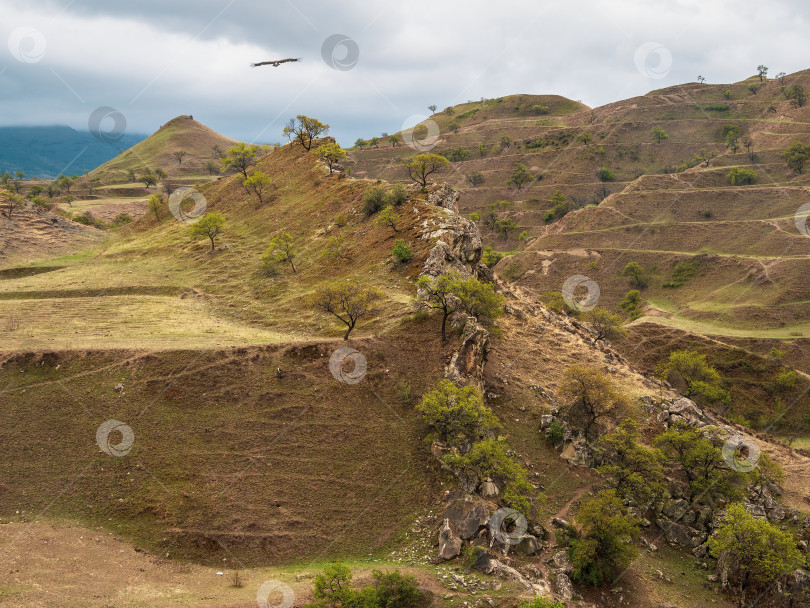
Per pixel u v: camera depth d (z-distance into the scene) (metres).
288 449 56.66
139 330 75.62
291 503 52.03
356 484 54.03
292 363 65.38
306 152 142.75
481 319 72.19
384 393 62.25
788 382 123.56
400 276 82.06
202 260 107.81
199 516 50.12
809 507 63.62
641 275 192.12
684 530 58.06
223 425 58.38
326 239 101.81
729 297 167.25
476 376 64.94
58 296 92.25
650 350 141.38
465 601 41.59
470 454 53.22
